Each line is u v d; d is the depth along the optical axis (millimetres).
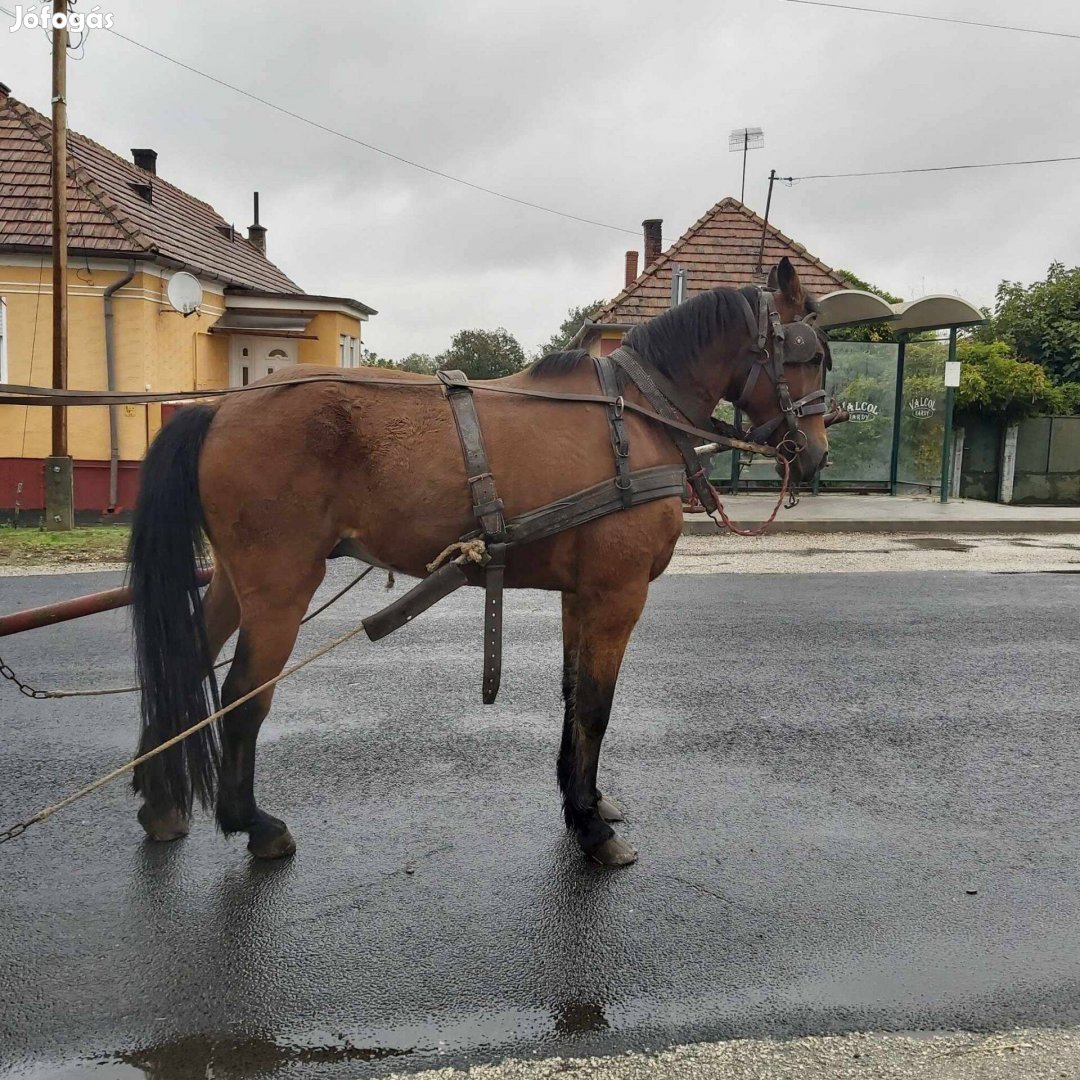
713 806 4148
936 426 18016
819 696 5699
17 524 13477
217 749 3367
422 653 6523
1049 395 18812
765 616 7844
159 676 3277
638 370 3783
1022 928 3221
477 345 56906
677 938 3117
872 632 7320
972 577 9867
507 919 3219
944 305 15336
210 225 24891
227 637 3980
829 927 3201
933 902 3377
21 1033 2586
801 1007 2764
